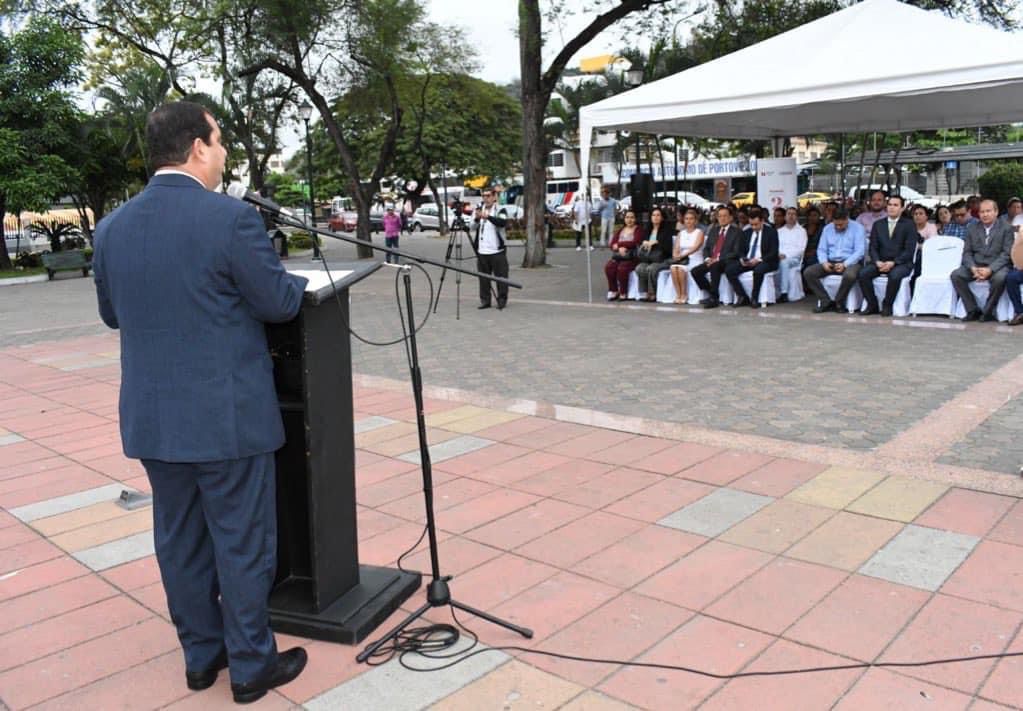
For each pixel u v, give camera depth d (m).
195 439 2.62
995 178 26.31
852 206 15.35
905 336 8.83
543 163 18.25
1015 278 9.09
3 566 4.12
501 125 44.03
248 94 25.34
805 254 11.59
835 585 3.45
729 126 15.70
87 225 27.48
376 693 2.86
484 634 3.22
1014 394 6.32
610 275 12.77
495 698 2.81
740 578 3.56
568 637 3.17
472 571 3.77
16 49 23.39
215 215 2.59
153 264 2.59
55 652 3.27
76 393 8.16
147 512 4.80
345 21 21.30
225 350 2.63
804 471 4.81
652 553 3.85
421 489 4.85
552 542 4.03
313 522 3.17
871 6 10.88
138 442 2.67
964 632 3.05
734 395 6.71
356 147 42.53
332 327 3.16
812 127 16.61
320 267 3.22
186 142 2.68
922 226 10.64
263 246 2.64
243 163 32.84
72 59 24.33
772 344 8.74
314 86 23.05
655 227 12.63
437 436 5.93
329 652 3.13
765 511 4.26
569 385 7.34
